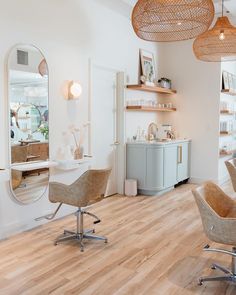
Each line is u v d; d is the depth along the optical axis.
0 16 3.41
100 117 5.15
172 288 2.49
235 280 2.53
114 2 4.96
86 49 4.66
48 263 2.91
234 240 2.24
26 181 3.79
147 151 5.52
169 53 6.76
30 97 3.80
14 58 3.58
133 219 4.22
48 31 4.01
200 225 3.99
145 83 5.90
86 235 3.48
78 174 4.62
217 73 6.28
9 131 3.55
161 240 3.49
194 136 6.60
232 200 2.87
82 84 4.63
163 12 2.72
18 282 2.56
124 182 5.64
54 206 4.22
